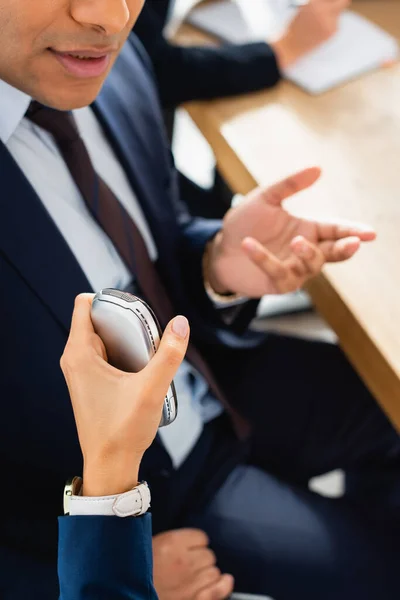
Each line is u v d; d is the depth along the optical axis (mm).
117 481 542
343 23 1232
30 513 776
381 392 781
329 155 991
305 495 939
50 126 745
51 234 706
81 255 787
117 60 934
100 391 520
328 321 850
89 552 546
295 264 778
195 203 1307
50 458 769
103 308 534
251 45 1119
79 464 781
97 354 532
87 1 597
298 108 1085
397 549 878
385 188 932
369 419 1027
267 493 934
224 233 885
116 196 841
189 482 916
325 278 820
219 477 938
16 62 645
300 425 1038
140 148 916
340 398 1042
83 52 643
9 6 597
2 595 724
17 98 704
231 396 1062
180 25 1277
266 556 876
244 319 1030
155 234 914
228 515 911
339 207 907
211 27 1242
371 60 1154
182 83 1083
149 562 568
